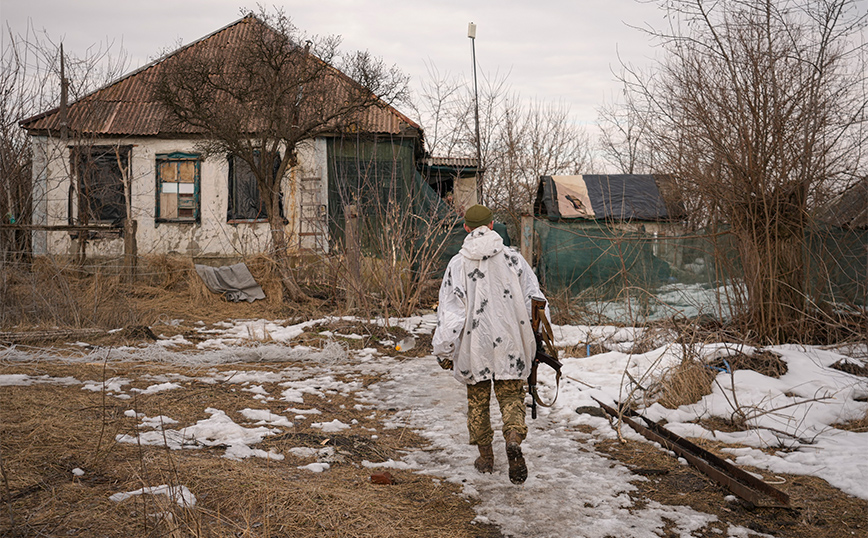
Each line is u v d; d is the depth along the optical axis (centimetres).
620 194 1158
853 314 760
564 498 352
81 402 495
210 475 341
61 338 779
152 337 865
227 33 1766
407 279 1088
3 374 586
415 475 388
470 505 341
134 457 365
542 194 1259
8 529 263
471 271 372
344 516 310
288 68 1269
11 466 332
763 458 422
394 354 838
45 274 966
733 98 768
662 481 386
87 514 283
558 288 1044
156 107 1600
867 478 377
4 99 1119
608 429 493
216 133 1234
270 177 1287
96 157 1543
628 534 307
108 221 1573
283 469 377
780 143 745
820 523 324
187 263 1276
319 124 1295
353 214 1083
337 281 1169
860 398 550
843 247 804
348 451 421
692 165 811
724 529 316
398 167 1500
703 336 696
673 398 551
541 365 721
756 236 776
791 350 691
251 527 287
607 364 705
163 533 265
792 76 747
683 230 990
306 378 671
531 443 461
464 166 1712
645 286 983
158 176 1575
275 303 1202
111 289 1074
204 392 566
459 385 650
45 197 1502
